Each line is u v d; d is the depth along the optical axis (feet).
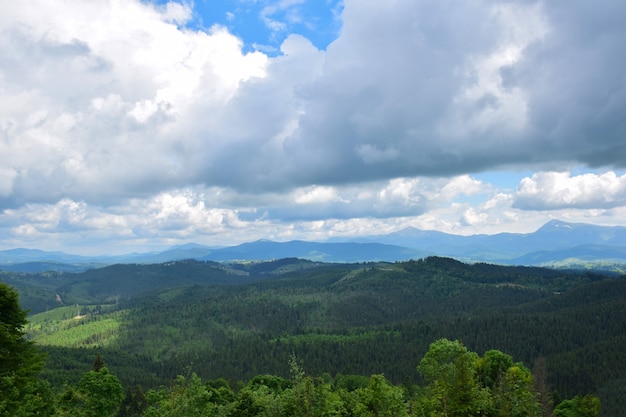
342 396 204.33
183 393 153.69
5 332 144.36
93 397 254.47
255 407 173.78
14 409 142.41
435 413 171.32
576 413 292.81
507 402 170.30
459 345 214.90
